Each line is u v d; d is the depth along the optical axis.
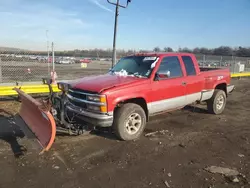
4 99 8.49
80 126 4.68
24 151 4.13
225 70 7.32
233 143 4.70
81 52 24.72
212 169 3.58
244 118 6.76
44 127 3.98
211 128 5.69
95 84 4.64
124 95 4.49
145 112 5.06
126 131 4.65
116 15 8.02
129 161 3.82
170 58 5.60
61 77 14.06
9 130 5.19
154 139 4.86
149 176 3.35
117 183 3.16
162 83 5.20
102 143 4.60
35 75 15.60
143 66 5.39
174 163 3.77
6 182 3.14
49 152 4.12
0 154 3.99
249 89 13.77
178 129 5.57
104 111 4.28
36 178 3.26
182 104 5.85
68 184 3.12
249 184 3.17
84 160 3.84
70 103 4.92
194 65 6.19
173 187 3.08
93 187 3.06
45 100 4.93
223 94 7.07
